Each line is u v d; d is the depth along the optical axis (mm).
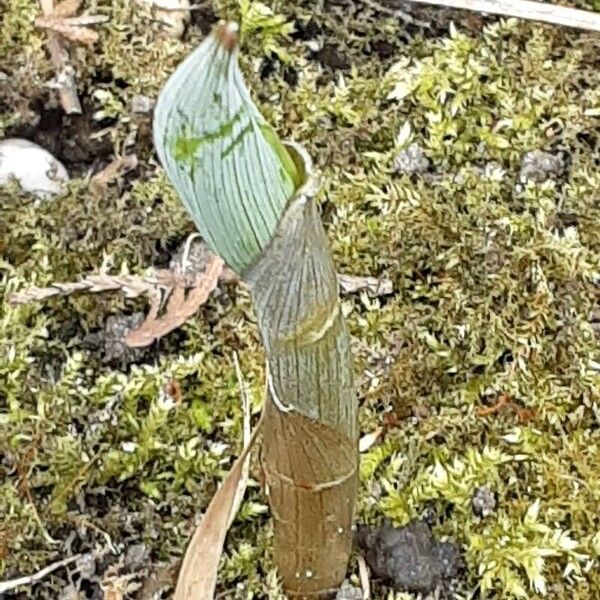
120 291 171
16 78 187
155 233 177
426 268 174
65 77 188
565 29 192
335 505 122
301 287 93
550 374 165
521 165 183
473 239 173
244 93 71
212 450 159
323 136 184
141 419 161
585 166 182
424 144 185
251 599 153
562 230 179
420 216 175
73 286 169
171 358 167
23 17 190
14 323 166
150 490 158
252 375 165
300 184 82
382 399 164
